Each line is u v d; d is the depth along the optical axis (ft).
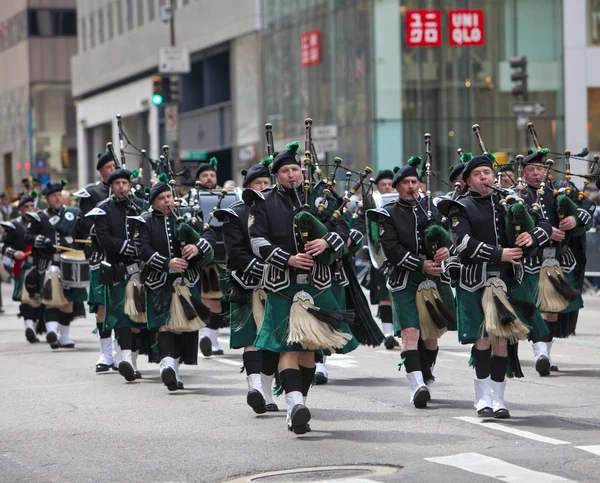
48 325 96.12
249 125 275.39
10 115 462.60
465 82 216.33
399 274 62.23
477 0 216.13
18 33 445.78
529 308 59.00
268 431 56.54
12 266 104.53
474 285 57.47
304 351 55.36
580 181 213.25
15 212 154.40
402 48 215.72
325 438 54.24
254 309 60.49
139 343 76.89
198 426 58.54
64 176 436.35
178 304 69.15
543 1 216.74
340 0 227.81
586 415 58.70
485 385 58.23
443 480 45.14
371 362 82.48
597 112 219.20
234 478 47.03
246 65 274.36
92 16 375.45
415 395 61.82
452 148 217.15
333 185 56.24
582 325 106.32
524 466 47.01
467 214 57.57
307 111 244.83
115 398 68.59
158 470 48.80
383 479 45.68
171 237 69.46
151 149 334.03
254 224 54.90
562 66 217.56
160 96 182.29
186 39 303.07
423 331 62.34
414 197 61.77
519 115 142.00
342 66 228.84
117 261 75.36
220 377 76.89
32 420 61.82
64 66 435.12
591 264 133.28
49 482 47.47
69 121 436.76
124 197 76.18
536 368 73.26
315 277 54.13
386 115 216.33
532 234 57.26
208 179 94.12
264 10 264.31
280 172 55.52
